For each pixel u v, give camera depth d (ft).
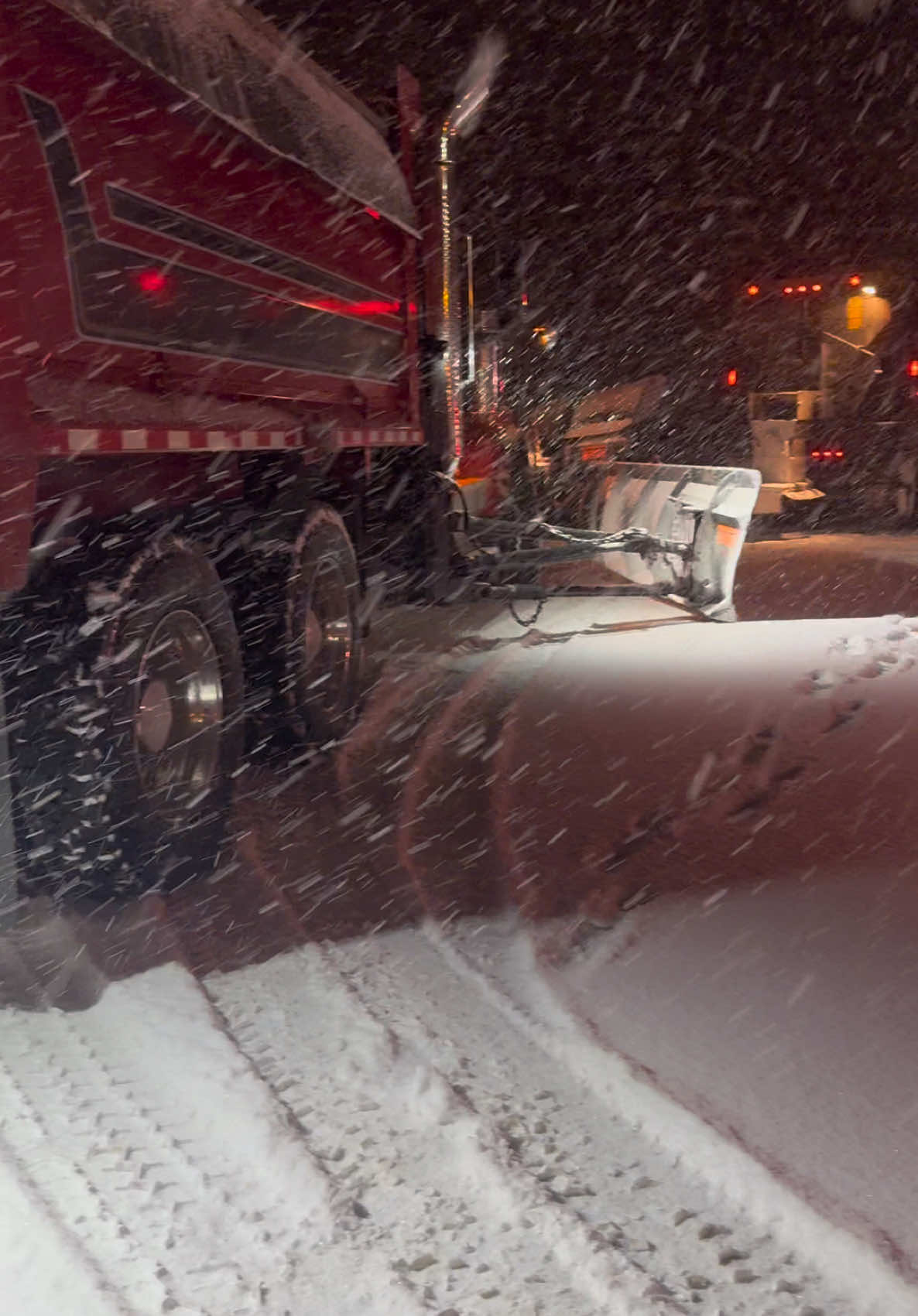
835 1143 10.94
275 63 21.09
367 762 23.95
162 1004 13.91
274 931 16.12
